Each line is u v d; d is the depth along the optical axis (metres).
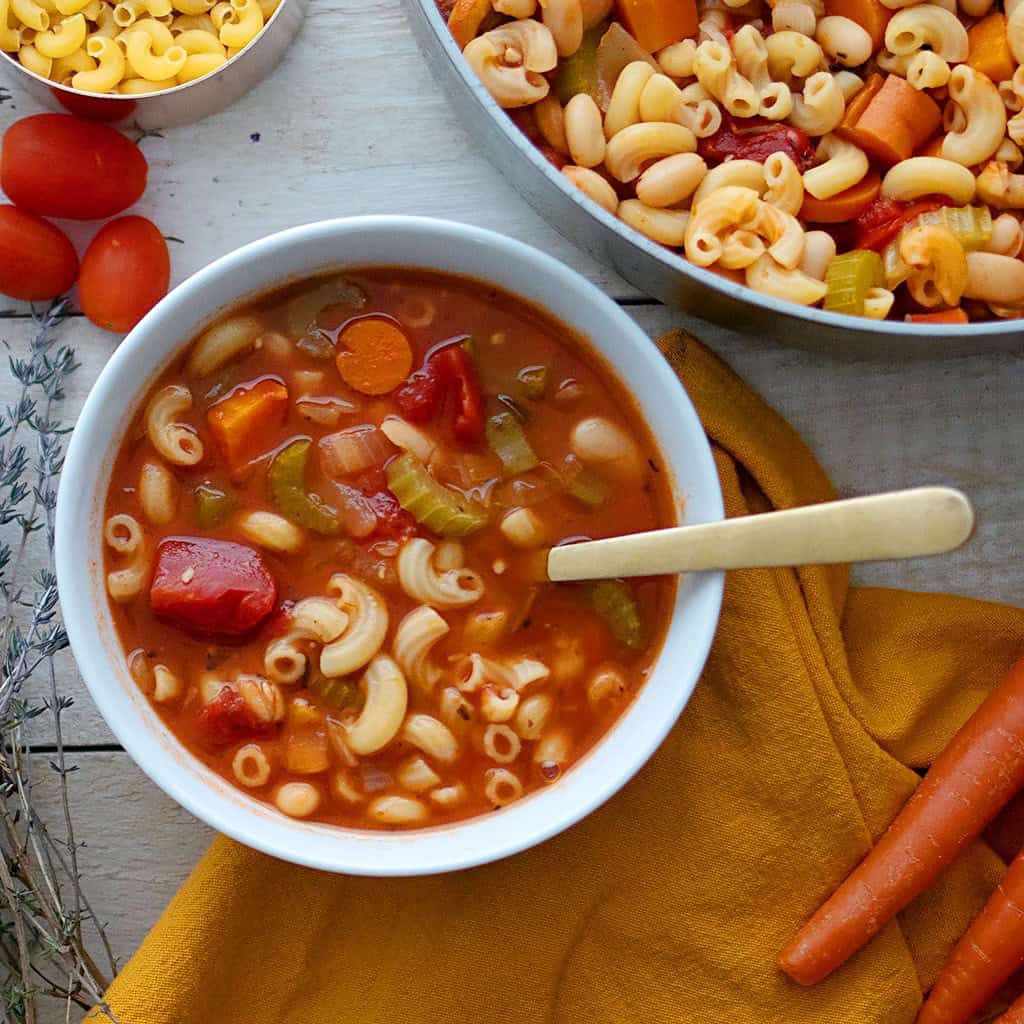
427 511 0.52
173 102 0.55
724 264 0.54
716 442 0.57
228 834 0.51
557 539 0.53
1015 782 0.56
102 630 0.51
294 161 0.57
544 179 0.52
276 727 0.52
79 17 0.55
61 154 0.54
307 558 0.52
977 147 0.55
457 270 0.52
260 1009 0.56
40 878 0.57
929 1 0.55
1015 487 0.58
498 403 0.53
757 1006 0.57
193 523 0.52
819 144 0.56
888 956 0.58
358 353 0.52
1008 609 0.58
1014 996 0.59
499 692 0.52
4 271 0.55
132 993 0.55
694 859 0.57
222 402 0.52
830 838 0.57
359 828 0.52
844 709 0.57
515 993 0.57
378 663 0.52
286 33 0.56
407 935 0.57
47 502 0.54
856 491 0.58
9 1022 0.55
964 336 0.51
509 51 0.54
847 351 0.54
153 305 0.55
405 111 0.57
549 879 0.57
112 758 0.57
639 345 0.52
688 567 0.46
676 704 0.51
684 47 0.55
